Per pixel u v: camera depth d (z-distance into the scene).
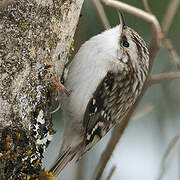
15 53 4.52
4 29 4.46
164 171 5.67
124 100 6.09
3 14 4.46
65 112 5.70
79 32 6.16
